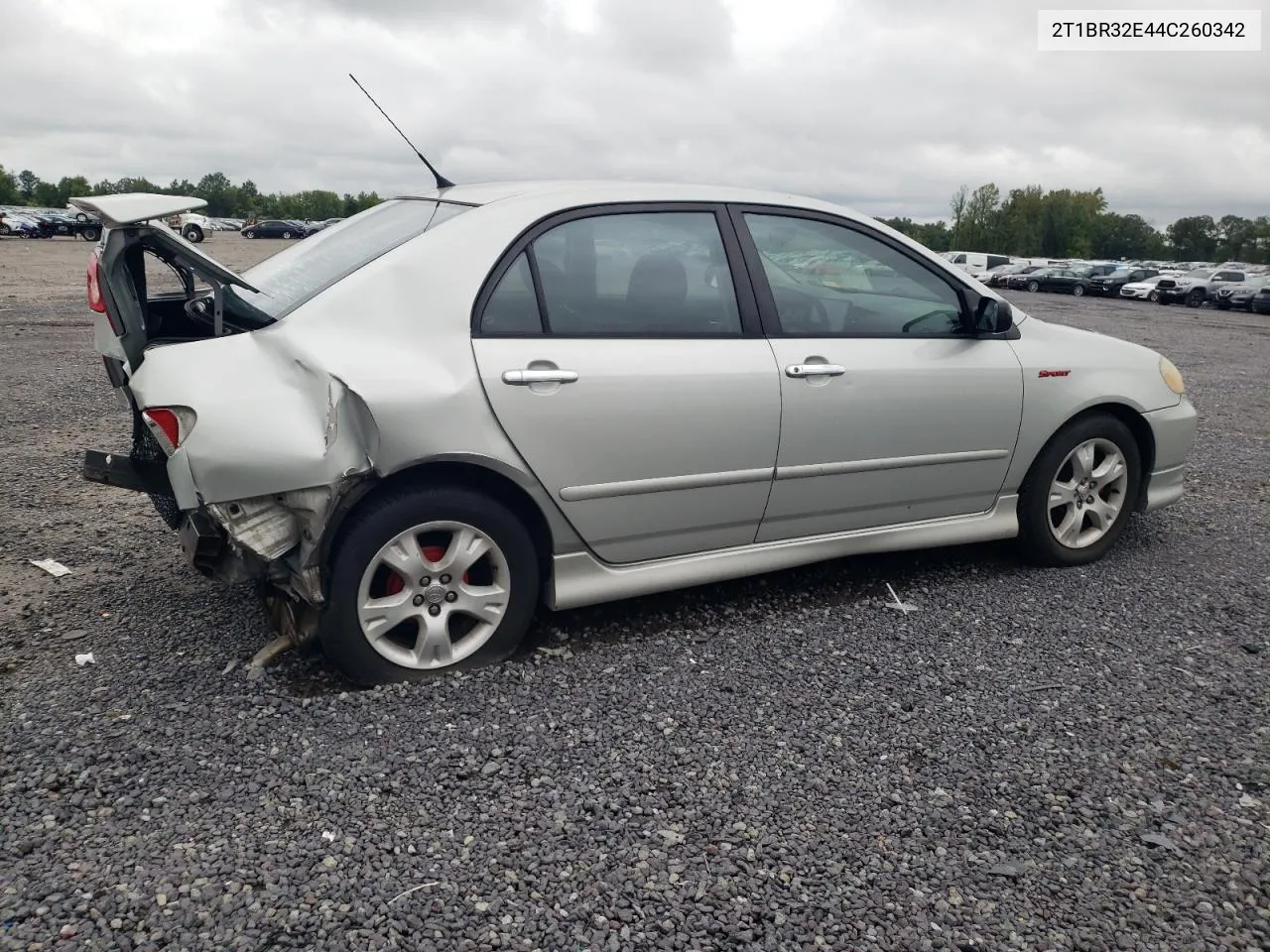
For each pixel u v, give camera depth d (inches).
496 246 130.6
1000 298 161.3
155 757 110.0
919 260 163.0
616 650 142.2
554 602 139.3
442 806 104.0
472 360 125.4
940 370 159.6
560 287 133.9
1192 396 417.7
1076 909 92.9
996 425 166.6
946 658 142.6
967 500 170.2
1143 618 159.6
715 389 140.0
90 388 337.1
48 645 136.8
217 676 128.6
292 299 128.2
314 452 114.0
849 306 156.2
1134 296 1608.0
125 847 95.3
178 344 124.8
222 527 116.5
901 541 165.9
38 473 226.5
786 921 90.0
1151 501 189.8
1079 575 178.4
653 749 116.6
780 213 153.2
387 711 122.3
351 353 119.8
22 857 93.2
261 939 84.7
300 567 119.4
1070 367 174.1
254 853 95.4
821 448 150.9
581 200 138.5
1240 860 100.3
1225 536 205.0
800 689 132.2
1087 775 114.2
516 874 94.5
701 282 143.8
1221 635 154.3
